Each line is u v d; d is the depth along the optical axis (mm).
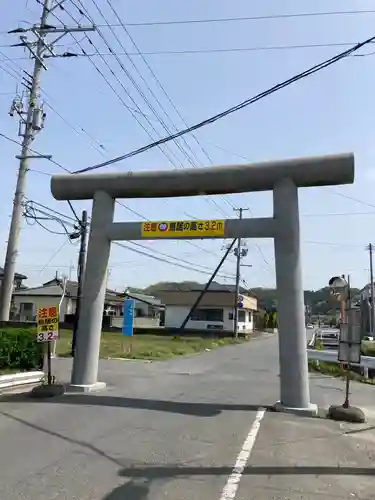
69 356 20609
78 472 5309
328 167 9938
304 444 7066
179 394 11367
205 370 17500
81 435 6973
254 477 5406
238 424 8250
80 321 11523
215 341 35031
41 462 5629
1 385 11008
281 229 10164
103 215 11570
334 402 11477
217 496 4754
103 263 11570
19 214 18125
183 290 53906
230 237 10633
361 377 16984
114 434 7117
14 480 4980
